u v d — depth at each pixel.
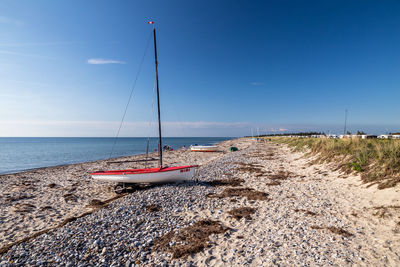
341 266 5.14
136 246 6.77
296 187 13.44
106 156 47.44
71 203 12.83
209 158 37.59
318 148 23.09
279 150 40.62
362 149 15.40
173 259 5.98
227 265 5.62
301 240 6.66
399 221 7.04
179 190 13.30
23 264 5.88
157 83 16.75
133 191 14.55
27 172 25.36
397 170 10.67
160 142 16.52
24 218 10.36
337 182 13.18
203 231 7.63
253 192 12.56
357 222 7.64
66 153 56.31
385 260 5.23
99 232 7.74
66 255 6.26
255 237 7.11
